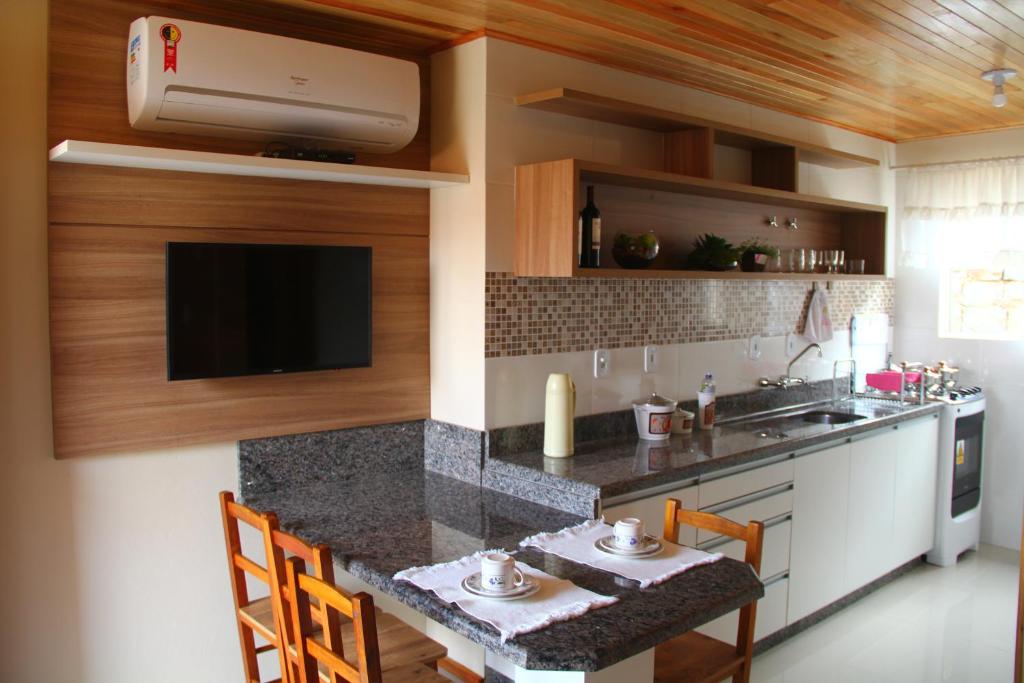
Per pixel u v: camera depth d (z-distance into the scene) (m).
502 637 1.63
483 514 2.60
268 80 2.45
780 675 3.26
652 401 3.38
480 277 2.92
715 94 3.69
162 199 2.51
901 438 4.16
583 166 2.80
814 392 4.49
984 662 3.39
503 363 3.00
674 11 2.60
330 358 2.80
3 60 2.29
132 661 2.55
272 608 2.33
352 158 2.72
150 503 2.55
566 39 2.91
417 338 3.14
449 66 3.01
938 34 2.82
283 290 2.68
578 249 2.81
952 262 4.80
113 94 2.42
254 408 2.74
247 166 2.42
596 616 1.74
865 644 3.56
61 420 2.37
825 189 4.48
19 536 2.34
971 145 4.71
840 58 3.13
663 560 2.09
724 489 3.11
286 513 2.59
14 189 2.32
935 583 4.29
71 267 2.36
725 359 3.94
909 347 5.09
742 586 1.92
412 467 3.17
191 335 2.49
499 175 2.93
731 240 3.92
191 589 2.65
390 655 2.20
